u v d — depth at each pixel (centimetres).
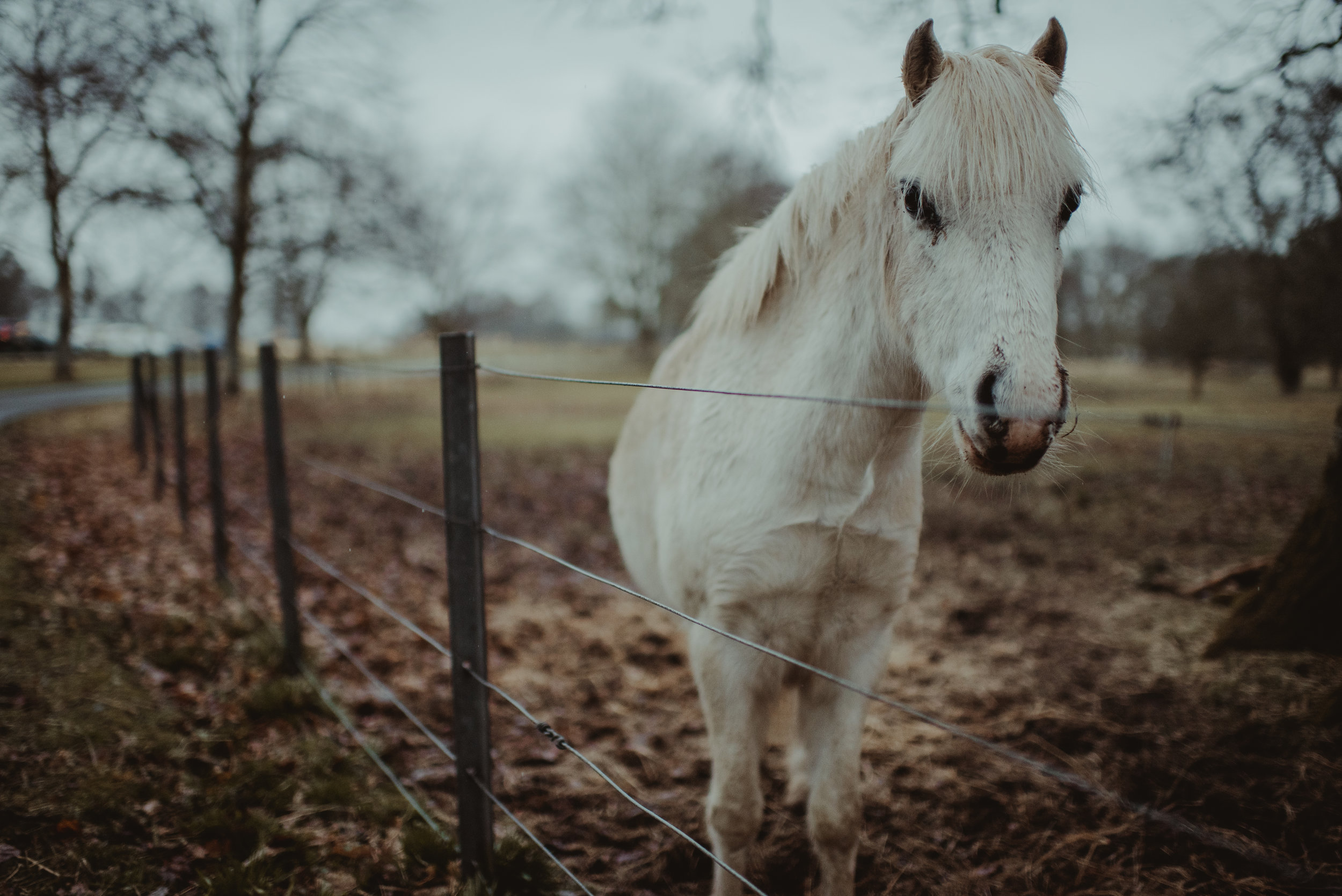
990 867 207
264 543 500
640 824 231
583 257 2823
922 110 142
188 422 1110
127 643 313
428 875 198
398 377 2350
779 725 221
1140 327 1376
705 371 202
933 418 205
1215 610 366
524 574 490
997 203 131
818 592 170
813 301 176
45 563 389
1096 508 637
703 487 183
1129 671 312
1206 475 795
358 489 712
